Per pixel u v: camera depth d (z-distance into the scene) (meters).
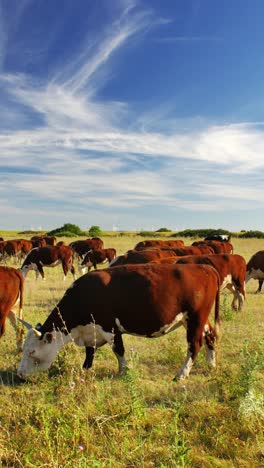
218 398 6.65
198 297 7.79
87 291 7.79
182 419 5.88
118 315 7.72
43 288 17.70
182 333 10.67
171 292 7.68
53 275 22.67
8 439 5.26
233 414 5.79
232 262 12.66
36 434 5.30
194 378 7.59
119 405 6.18
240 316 12.39
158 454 5.00
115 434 5.40
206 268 8.15
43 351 7.70
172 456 4.70
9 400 6.75
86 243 28.48
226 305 12.43
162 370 8.16
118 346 7.82
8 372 8.03
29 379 7.59
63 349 8.66
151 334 7.86
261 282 16.98
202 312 7.86
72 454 4.84
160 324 7.72
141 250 15.97
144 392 6.94
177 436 4.91
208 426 5.71
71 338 7.99
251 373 6.12
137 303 7.62
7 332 10.57
